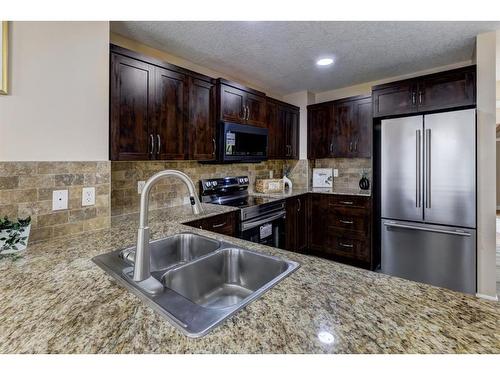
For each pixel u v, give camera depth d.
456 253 2.40
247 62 2.77
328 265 1.03
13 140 1.29
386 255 2.80
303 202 3.57
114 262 1.08
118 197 2.15
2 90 1.23
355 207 3.23
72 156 1.51
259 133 3.05
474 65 2.35
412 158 2.61
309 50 2.48
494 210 2.26
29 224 1.24
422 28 2.08
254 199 3.05
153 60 2.02
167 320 0.66
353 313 0.68
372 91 2.98
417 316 0.66
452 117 2.38
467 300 0.75
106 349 0.56
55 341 0.58
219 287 1.22
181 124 2.26
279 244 3.08
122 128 1.82
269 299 0.76
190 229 1.65
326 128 3.69
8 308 0.72
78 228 1.53
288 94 4.06
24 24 1.31
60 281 0.89
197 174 2.87
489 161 2.27
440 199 2.46
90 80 1.59
